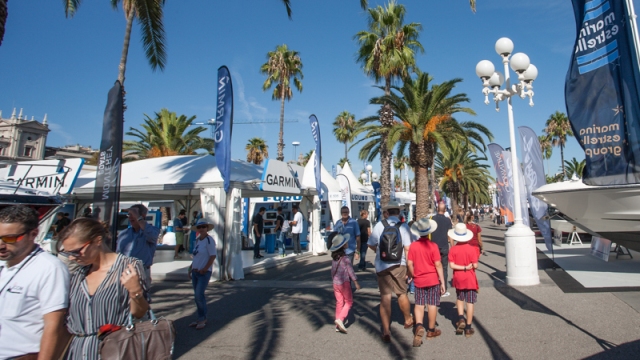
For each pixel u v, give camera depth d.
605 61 5.48
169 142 28.39
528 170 10.79
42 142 56.22
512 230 8.03
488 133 19.73
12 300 2.19
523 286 7.72
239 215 10.64
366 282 9.09
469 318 5.00
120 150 7.27
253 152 47.38
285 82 32.16
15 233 2.22
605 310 5.84
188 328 5.81
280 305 7.11
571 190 9.50
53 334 2.16
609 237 10.10
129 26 11.80
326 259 14.04
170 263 12.99
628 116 5.28
